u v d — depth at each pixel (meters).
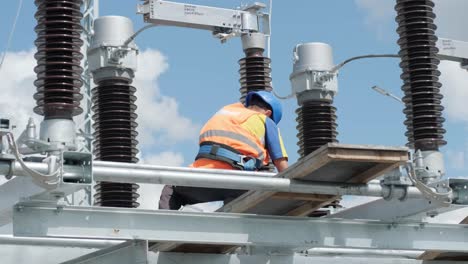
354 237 8.21
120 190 9.52
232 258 8.48
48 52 7.71
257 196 7.77
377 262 9.22
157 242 7.96
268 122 9.09
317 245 8.02
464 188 8.07
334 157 7.21
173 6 10.68
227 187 7.45
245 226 7.75
